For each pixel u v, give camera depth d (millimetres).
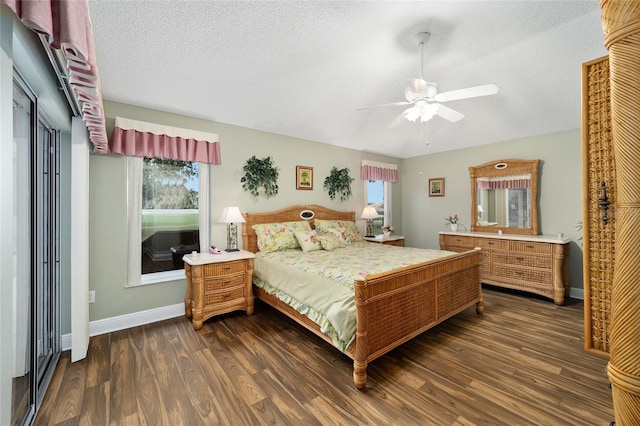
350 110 3701
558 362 2213
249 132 3820
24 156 1647
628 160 862
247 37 2225
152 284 3072
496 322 3023
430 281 2529
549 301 3705
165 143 3082
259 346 2500
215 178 3521
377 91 3258
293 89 3084
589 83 1393
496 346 2482
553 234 4008
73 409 1702
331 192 4730
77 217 2256
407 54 2582
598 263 1389
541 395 1819
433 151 5352
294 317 2715
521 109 3596
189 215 3494
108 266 2832
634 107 847
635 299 847
